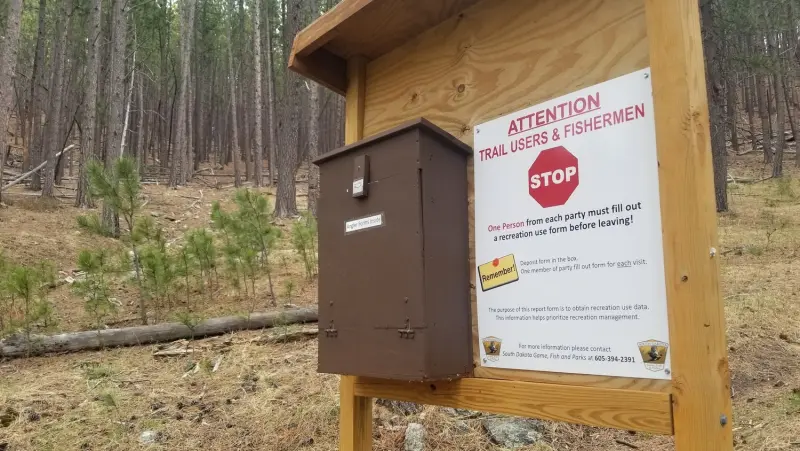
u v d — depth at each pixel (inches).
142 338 222.7
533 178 75.2
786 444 137.0
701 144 60.1
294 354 206.1
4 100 508.1
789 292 254.5
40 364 200.4
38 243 402.9
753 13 706.2
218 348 214.8
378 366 79.4
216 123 1582.2
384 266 80.4
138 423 155.4
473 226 83.0
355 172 86.4
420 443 147.5
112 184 260.7
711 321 56.9
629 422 61.5
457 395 80.9
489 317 78.9
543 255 72.7
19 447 141.0
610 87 68.1
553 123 73.7
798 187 631.2
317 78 106.0
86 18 966.4
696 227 58.2
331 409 158.9
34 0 1162.0
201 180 1120.8
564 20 74.7
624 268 64.2
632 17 67.4
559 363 69.4
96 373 187.5
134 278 257.3
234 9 1419.8
